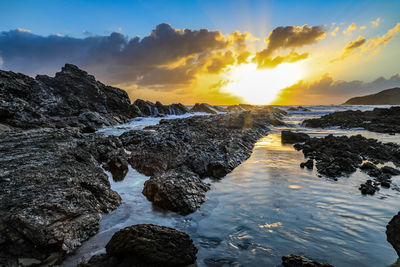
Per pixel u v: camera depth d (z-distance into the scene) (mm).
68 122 23547
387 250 5113
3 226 5164
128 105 40375
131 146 13938
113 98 38875
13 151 9086
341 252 5066
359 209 7094
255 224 6348
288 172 11219
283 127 33688
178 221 6723
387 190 8703
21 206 5770
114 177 9930
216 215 6992
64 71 36438
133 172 10711
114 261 4863
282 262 4793
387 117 32719
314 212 6938
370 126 27984
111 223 6617
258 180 10094
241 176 10750
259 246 5375
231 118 27922
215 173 10773
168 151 12633
